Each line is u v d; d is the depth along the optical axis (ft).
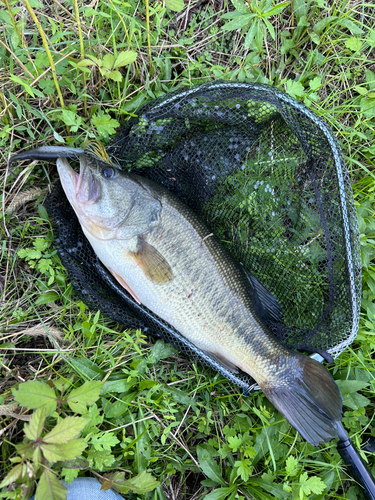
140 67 1.82
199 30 1.95
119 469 1.57
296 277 1.77
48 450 1.22
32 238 1.74
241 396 1.74
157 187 1.64
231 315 1.62
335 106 2.05
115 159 1.72
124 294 1.71
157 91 1.86
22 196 1.69
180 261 1.59
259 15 1.65
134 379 1.66
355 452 1.60
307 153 1.64
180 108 1.62
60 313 1.73
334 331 1.68
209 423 1.73
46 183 1.76
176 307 1.61
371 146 1.98
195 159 1.74
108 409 1.60
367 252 1.90
